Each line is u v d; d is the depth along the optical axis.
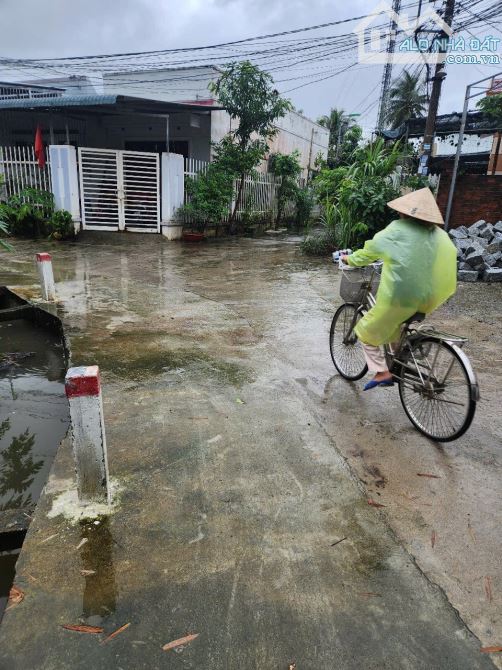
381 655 1.75
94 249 11.60
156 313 6.21
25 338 5.82
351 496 2.64
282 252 11.83
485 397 3.94
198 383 4.07
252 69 13.19
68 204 12.80
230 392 3.91
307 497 2.62
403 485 2.76
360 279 3.90
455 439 3.12
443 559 2.21
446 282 3.05
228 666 1.70
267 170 18.02
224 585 2.03
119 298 6.95
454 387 3.09
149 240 12.98
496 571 2.15
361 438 3.27
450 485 2.77
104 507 2.47
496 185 10.52
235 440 3.17
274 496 2.62
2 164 13.19
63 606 1.91
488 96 15.60
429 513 2.53
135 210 13.31
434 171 13.38
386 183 10.42
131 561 2.14
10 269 8.88
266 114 13.79
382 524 2.43
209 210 13.25
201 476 2.77
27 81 18.23
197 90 15.24
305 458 2.99
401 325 3.30
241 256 11.12
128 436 3.18
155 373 4.27
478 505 2.60
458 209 10.90
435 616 1.92
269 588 2.02
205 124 14.78
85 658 1.71
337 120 33.47
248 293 7.46
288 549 2.24
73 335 5.24
